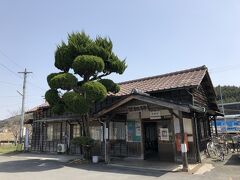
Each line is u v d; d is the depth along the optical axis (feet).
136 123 43.42
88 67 39.27
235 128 92.43
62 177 29.14
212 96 51.80
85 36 43.27
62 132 57.16
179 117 32.83
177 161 38.42
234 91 183.01
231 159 41.34
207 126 55.11
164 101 32.99
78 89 40.40
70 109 38.34
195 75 42.16
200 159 37.47
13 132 126.52
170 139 39.73
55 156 51.72
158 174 29.66
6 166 39.32
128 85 52.24
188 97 39.22
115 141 45.68
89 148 43.19
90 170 33.55
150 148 51.21
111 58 43.96
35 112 65.92
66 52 41.19
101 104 49.44
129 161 40.22
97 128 48.62
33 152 62.23
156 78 50.21
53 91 40.86
